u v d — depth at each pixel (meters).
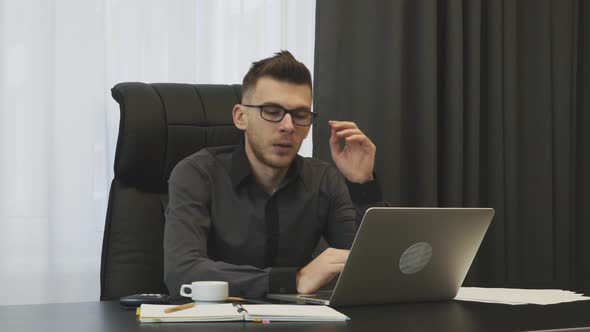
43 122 2.17
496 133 2.84
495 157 2.83
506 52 2.88
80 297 2.22
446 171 2.73
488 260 2.84
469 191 2.78
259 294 1.35
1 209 2.12
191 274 1.46
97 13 2.24
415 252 1.24
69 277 2.21
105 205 2.27
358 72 2.59
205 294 1.22
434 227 1.23
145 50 2.32
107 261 1.70
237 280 1.38
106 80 2.26
